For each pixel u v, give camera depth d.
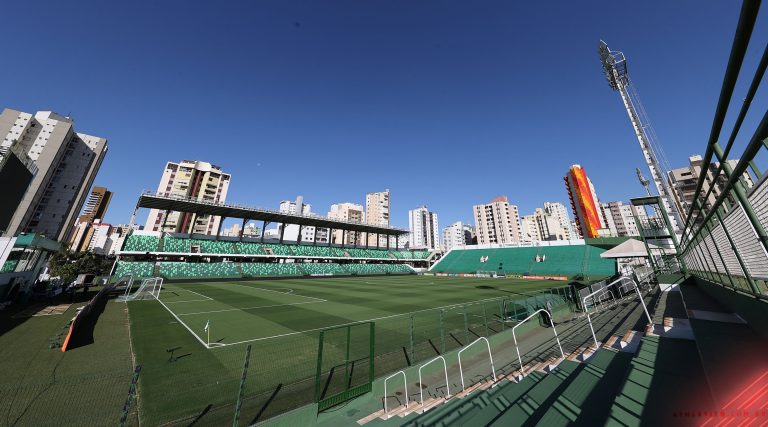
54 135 63.25
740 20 2.07
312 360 9.41
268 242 61.81
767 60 2.06
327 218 62.50
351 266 64.25
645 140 36.56
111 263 50.19
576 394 4.96
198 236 54.72
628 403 3.72
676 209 32.94
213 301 23.14
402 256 78.38
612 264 47.34
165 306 20.34
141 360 9.48
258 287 35.31
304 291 31.08
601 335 9.84
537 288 33.91
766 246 3.39
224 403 6.73
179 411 6.38
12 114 60.03
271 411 6.39
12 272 18.58
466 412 5.32
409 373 8.16
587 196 67.44
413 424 5.17
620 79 39.59
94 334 12.52
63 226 67.00
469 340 11.33
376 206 146.50
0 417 5.83
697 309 7.26
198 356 9.88
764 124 2.46
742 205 3.70
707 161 4.43
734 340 4.32
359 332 13.19
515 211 129.75
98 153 74.50
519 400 5.33
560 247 58.31
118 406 6.52
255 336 12.60
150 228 89.12
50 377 7.93
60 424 5.73
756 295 4.47
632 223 111.69
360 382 7.70
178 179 91.50
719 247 6.27
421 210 162.88
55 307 18.89
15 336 11.75
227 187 99.44
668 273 18.53
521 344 10.85
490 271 57.88
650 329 7.38
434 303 22.45
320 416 6.23
